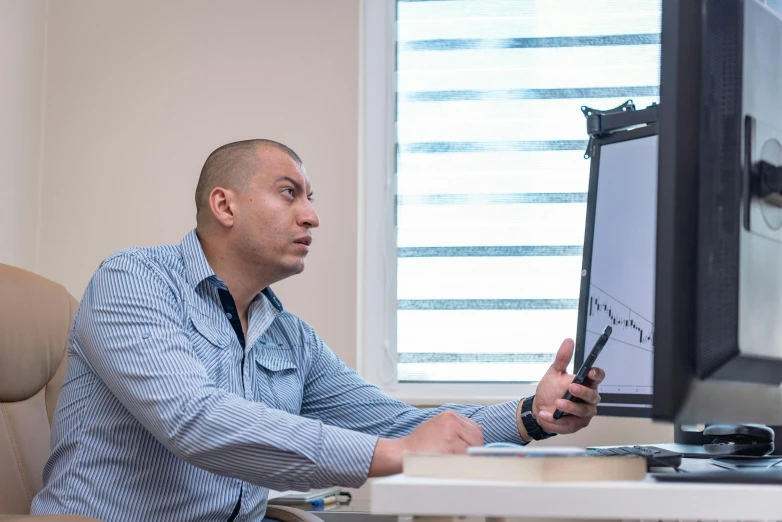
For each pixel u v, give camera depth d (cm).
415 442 106
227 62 243
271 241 152
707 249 78
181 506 137
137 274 137
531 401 137
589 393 120
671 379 77
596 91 242
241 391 147
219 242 154
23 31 237
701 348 77
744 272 82
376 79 247
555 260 238
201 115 242
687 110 79
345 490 211
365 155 246
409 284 242
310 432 110
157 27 246
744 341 81
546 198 240
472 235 241
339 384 166
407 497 72
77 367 142
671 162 78
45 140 245
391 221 243
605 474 76
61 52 247
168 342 127
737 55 85
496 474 75
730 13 84
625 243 165
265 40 243
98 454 136
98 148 243
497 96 245
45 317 158
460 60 247
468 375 238
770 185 86
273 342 160
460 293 240
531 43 246
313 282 232
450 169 244
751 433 121
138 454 135
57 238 241
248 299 158
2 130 227
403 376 240
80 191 242
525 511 70
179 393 120
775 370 89
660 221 79
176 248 154
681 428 152
